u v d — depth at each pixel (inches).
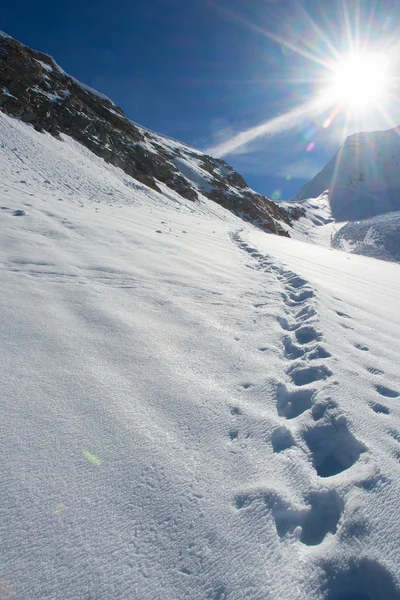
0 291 134.2
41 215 284.7
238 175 2994.6
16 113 791.1
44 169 563.8
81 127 1101.7
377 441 74.1
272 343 123.1
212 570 48.7
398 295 255.8
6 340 101.1
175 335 122.1
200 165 2561.5
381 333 148.3
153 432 73.6
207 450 70.4
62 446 66.9
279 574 48.7
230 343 120.1
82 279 165.9
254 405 86.4
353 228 3489.2
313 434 77.5
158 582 46.7
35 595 43.5
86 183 623.8
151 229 372.5
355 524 55.2
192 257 261.6
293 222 4318.4
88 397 82.1
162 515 55.8
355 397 89.7
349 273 334.6
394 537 53.5
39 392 81.3
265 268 273.3
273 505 59.0
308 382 98.4
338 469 70.2
